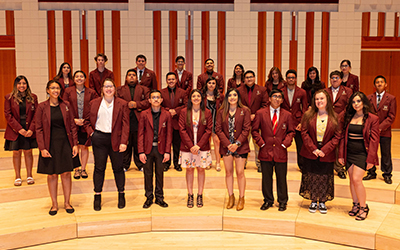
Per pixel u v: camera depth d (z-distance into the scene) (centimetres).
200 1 750
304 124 384
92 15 743
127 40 747
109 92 385
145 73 504
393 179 457
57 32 745
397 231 336
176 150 500
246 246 346
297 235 367
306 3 752
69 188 394
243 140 387
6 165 509
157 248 342
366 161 356
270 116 391
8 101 420
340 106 461
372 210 393
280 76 484
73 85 473
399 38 756
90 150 554
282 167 390
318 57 755
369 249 335
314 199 387
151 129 400
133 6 742
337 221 363
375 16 749
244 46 753
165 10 749
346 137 370
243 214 386
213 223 385
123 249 340
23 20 742
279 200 399
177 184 475
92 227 369
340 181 449
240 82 518
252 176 472
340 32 751
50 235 353
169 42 750
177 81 528
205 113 395
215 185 476
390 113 435
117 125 392
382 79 444
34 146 435
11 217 375
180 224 384
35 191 434
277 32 750
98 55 503
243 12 747
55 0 745
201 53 753
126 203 421
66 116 380
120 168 402
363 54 777
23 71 751
